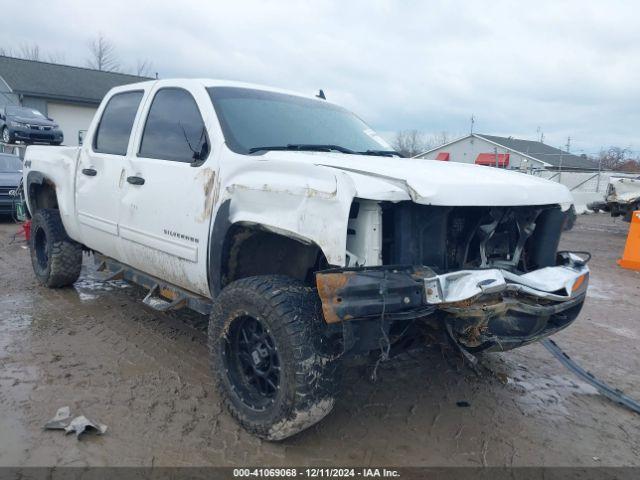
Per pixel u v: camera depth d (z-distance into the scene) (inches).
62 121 1224.2
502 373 163.9
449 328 115.9
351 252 108.7
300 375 106.1
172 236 145.7
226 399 125.6
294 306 109.0
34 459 109.5
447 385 155.3
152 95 166.9
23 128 864.3
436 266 115.2
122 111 182.4
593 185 967.0
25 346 169.0
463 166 146.3
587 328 219.8
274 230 115.0
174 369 155.9
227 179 129.1
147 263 161.3
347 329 105.3
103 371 152.8
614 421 140.1
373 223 106.3
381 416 135.0
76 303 216.2
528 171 1021.8
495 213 122.0
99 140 190.5
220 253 129.0
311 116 165.0
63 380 145.9
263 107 154.9
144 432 121.6
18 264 287.7
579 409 145.9
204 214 133.6
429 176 114.0
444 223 115.7
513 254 130.1
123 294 231.5
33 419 124.9
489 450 122.3
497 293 109.8
